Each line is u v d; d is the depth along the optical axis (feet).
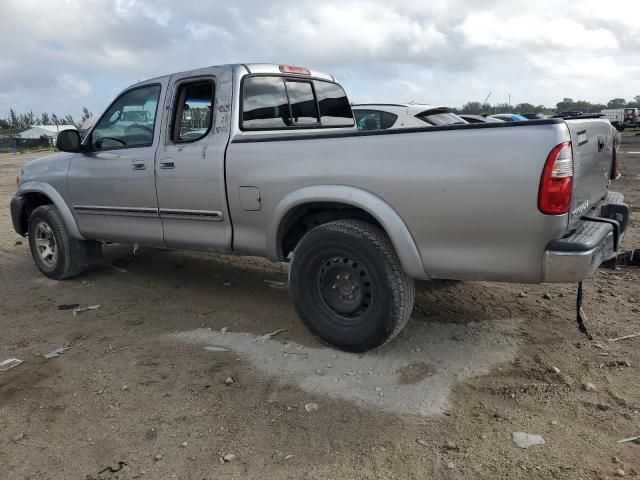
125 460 9.63
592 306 15.76
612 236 11.84
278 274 20.06
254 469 9.30
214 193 14.48
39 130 200.44
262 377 12.25
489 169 10.56
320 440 9.98
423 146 11.24
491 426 10.23
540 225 10.33
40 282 19.89
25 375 12.79
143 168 15.98
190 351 13.71
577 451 9.46
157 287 18.90
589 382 11.59
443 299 16.53
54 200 18.86
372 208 11.84
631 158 60.95
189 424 10.59
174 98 15.48
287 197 13.06
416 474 9.04
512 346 13.34
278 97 16.17
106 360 13.41
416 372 12.23
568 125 10.42
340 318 13.03
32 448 10.05
